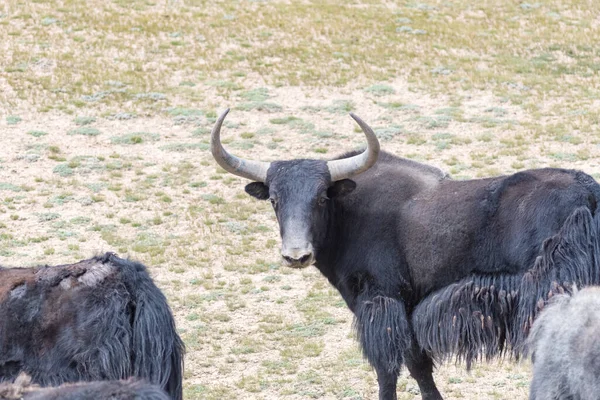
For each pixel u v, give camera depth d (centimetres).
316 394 3600
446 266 3103
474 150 6594
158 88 7775
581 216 2902
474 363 3712
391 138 6869
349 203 3272
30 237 5250
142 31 8919
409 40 8969
